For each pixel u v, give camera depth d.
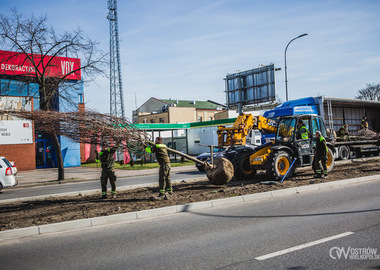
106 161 10.13
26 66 26.72
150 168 25.02
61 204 9.47
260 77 35.38
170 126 33.97
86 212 7.96
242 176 13.32
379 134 21.69
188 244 5.29
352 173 13.40
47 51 18.12
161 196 9.61
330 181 11.34
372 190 9.79
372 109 23.47
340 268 4.13
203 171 18.56
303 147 12.87
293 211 7.34
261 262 4.37
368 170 14.12
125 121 9.48
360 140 20.34
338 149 18.53
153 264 4.46
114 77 49.88
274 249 4.86
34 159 28.77
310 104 18.09
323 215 6.85
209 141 42.72
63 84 20.00
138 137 9.43
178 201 8.84
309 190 10.26
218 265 4.32
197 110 66.38
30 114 8.30
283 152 12.06
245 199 8.91
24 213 8.30
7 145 27.36
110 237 5.95
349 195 9.09
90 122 8.69
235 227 6.21
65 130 8.77
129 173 21.59
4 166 14.93
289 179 12.32
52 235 6.29
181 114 62.31
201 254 4.78
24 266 4.61
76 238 5.99
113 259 4.74
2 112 8.31
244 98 36.97
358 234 5.45
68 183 18.11
